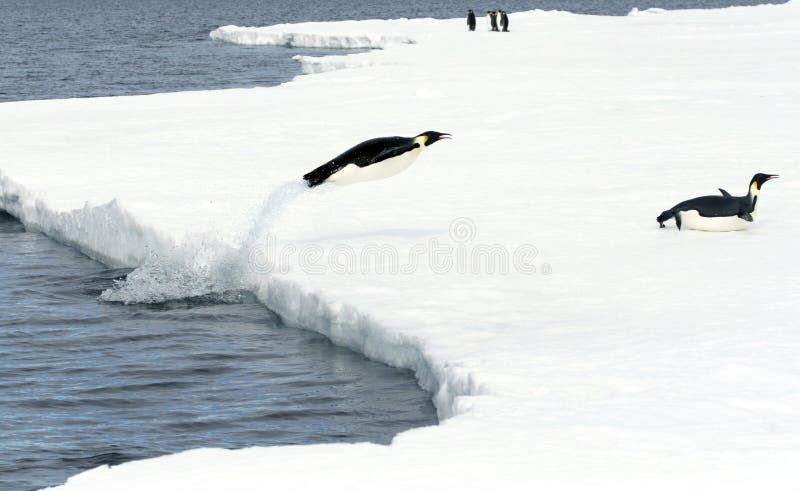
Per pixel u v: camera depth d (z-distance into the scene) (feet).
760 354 67.92
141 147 167.84
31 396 79.66
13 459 67.26
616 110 194.59
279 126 185.37
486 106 204.64
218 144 168.96
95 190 136.77
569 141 162.40
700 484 48.32
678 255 95.91
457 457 52.80
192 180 139.85
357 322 86.02
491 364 69.46
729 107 194.08
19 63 443.73
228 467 52.90
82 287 111.34
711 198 103.96
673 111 191.11
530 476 49.83
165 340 93.04
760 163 138.41
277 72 380.17
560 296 85.76
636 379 64.64
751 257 93.97
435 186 132.26
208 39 587.68
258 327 95.71
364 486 49.39
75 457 67.67
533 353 71.56
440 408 70.69
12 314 101.65
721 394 61.26
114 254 121.80
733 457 51.47
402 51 356.59
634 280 88.69
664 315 78.64
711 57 296.51
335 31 501.97
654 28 424.87
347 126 184.44
